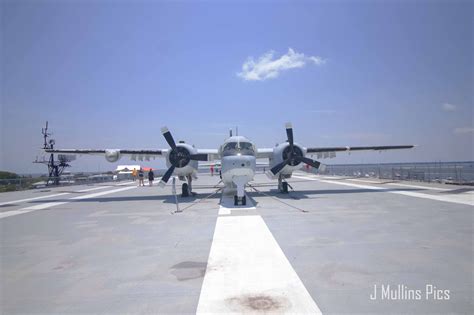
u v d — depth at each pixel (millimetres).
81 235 7785
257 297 3885
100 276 4785
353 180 29031
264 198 14523
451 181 21047
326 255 5496
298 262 5148
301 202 12805
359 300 3730
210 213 10539
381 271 4660
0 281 4680
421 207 10875
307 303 3688
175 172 15133
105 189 25156
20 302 3918
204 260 5418
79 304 3826
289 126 15570
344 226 7922
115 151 16469
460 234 6910
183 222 9023
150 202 14602
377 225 7980
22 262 5621
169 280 4527
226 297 3904
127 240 7078
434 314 3383
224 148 13734
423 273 4555
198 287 4246
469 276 4434
